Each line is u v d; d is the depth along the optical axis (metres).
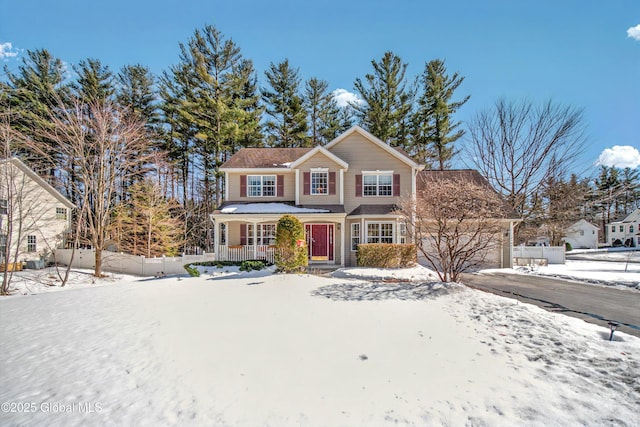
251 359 4.42
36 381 3.94
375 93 28.11
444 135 27.69
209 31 25.53
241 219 15.52
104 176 17.19
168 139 27.61
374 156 17.66
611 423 2.96
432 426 2.92
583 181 25.14
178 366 4.25
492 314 6.40
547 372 3.98
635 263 21.27
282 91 29.64
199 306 7.51
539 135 23.84
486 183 18.89
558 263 21.06
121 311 7.41
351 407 3.23
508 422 2.98
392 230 16.41
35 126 20.33
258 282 10.34
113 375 4.05
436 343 4.94
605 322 6.59
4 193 18.03
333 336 5.27
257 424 2.97
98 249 16.61
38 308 8.21
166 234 22.27
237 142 26.83
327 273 13.46
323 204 17.06
